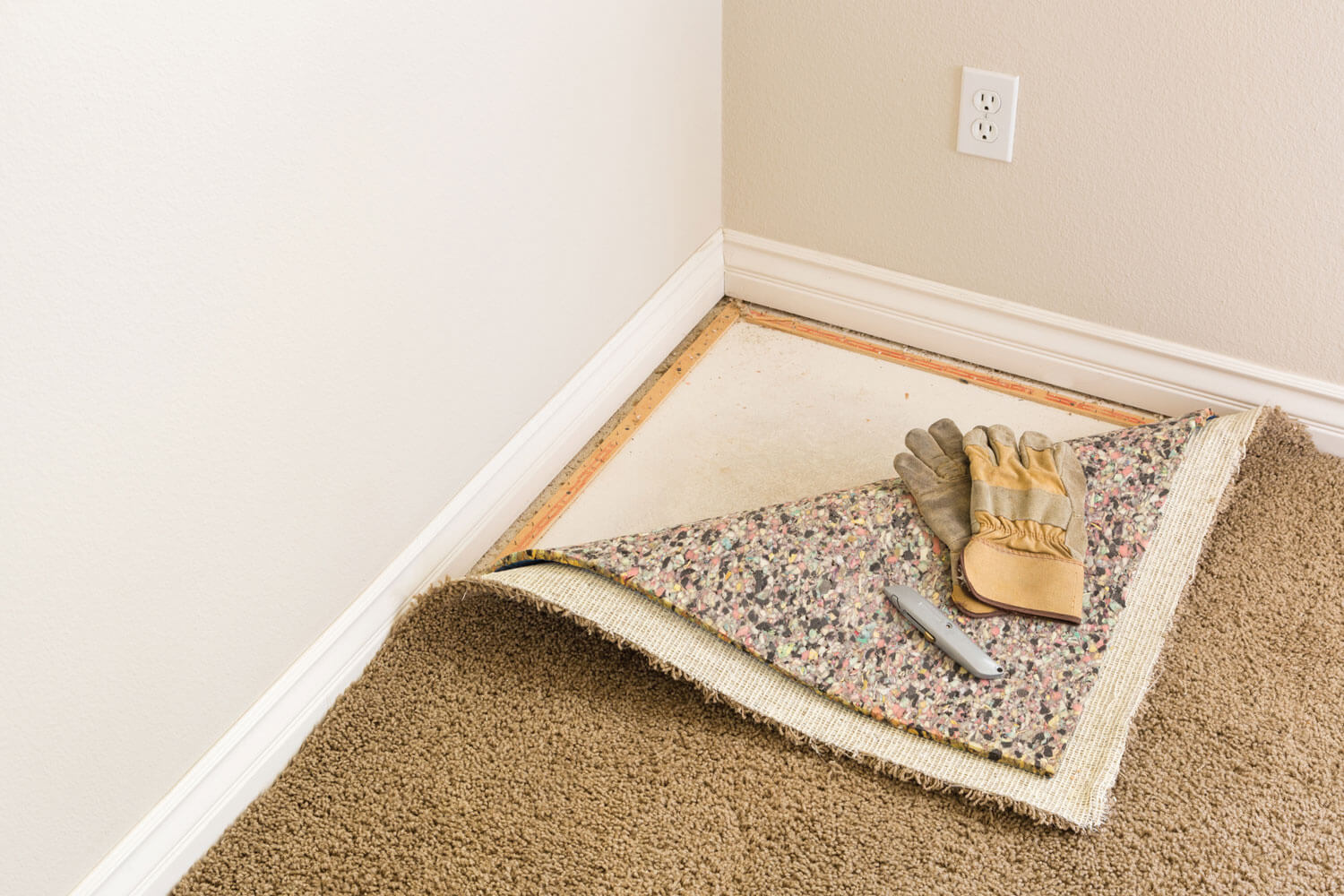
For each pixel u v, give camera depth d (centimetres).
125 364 113
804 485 187
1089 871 135
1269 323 180
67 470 111
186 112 111
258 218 122
